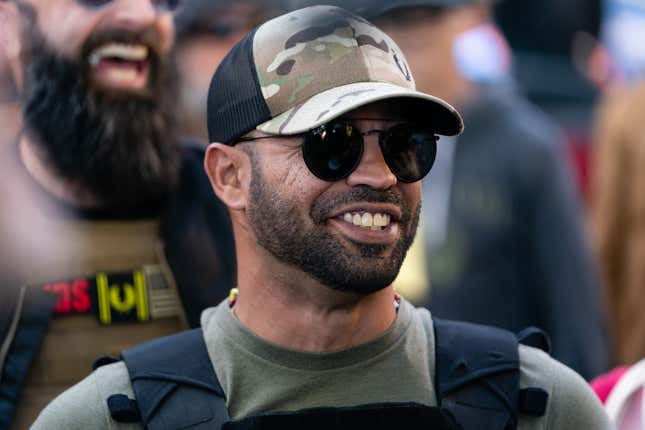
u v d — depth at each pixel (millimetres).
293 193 3125
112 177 4141
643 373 3850
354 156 3105
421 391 3232
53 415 3213
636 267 6273
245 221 3264
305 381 3193
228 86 3258
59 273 4105
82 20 4082
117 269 4184
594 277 5645
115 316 4137
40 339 4039
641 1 8383
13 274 4039
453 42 5668
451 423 3139
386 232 3129
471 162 5602
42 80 4121
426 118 3180
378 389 3209
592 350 5480
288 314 3207
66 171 4129
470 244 5543
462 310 5516
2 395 3979
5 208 4070
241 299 3295
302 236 3123
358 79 3168
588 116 8000
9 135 4141
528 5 7934
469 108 5688
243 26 5586
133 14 4121
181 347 3283
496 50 5918
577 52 8117
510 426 3201
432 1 5566
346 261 3104
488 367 3256
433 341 3326
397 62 3258
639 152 6305
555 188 5598
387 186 3111
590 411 3299
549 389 3262
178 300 4211
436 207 5590
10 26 4129
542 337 3412
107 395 3195
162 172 4199
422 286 5492
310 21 3215
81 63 4102
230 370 3221
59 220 4148
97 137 4113
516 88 7590
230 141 3250
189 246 4246
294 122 3102
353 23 3229
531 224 5570
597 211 6430
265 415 3104
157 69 4219
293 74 3160
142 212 4230
